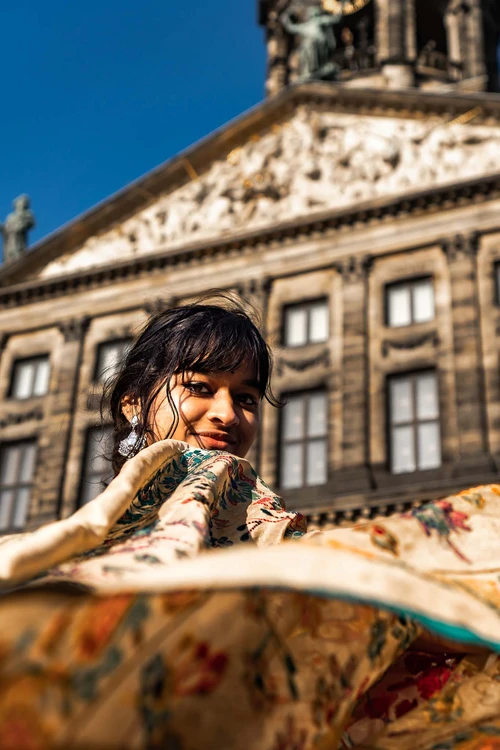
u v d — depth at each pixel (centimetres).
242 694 105
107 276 3306
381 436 2662
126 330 3225
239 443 222
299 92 3209
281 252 3088
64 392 3166
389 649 136
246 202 3225
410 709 149
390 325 2852
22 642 87
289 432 2800
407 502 2497
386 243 2953
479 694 149
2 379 3312
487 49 4278
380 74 3975
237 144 3291
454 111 3041
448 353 2700
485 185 2872
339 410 2747
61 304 3359
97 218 3388
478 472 2455
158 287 3228
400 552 136
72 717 86
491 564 143
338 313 2917
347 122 3170
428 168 3009
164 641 97
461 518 151
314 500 2591
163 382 222
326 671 121
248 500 180
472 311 2723
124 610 94
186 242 3244
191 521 138
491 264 2812
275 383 2858
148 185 3331
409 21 4147
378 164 3072
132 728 90
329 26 3531
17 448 3172
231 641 105
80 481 2978
